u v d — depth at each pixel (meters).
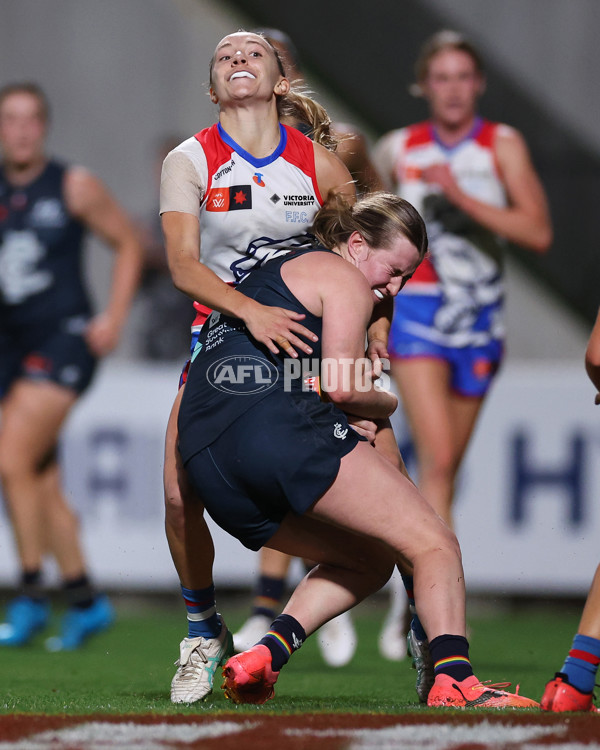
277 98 11.87
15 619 19.97
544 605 26.05
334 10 33.47
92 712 9.80
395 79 33.41
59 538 20.05
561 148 32.62
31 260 20.67
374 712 9.53
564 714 9.30
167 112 32.00
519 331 31.39
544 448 24.19
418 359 18.02
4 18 32.16
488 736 8.10
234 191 10.89
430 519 10.05
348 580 10.75
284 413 9.93
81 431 24.58
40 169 21.00
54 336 20.64
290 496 9.80
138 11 32.06
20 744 7.92
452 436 18.33
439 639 9.95
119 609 26.86
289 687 13.52
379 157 19.55
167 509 11.02
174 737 8.15
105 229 21.31
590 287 31.61
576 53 32.97
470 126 19.06
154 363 28.00
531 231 18.52
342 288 10.29
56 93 32.06
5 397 20.66
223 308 10.34
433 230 18.50
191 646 11.27
